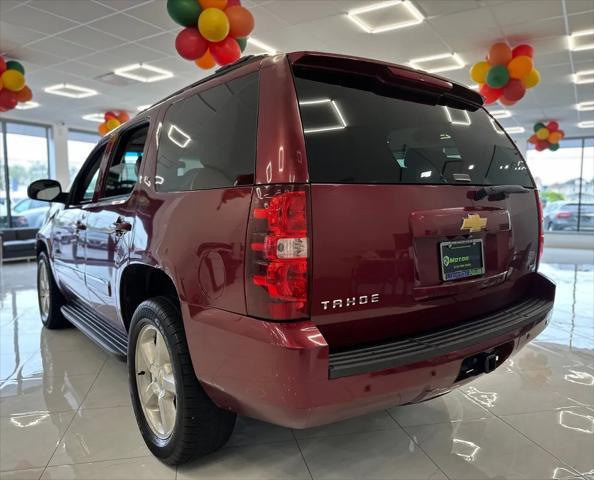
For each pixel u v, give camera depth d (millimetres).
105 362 3008
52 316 3627
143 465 1803
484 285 1720
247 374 1287
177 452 1672
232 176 1397
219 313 1372
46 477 1729
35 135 12430
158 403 1852
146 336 1868
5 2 5113
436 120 1748
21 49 6672
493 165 1884
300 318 1236
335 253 1286
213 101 1629
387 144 1508
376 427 2102
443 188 1576
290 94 1338
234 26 4363
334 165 1332
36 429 2111
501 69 6012
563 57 7031
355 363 1263
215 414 1617
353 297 1326
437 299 1557
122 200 2137
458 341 1472
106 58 7074
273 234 1224
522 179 2016
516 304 1903
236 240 1316
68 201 3104
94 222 2422
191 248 1486
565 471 1750
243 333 1277
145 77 8109
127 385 2629
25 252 9188
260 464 1802
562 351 3232
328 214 1279
